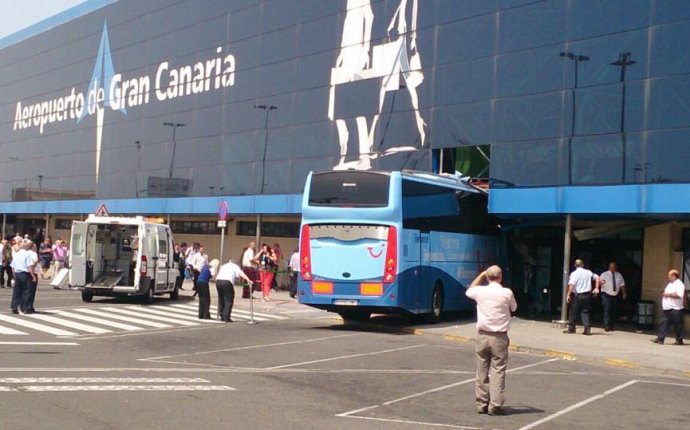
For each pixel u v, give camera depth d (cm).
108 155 4872
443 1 2734
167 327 1933
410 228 2025
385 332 2030
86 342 1584
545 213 2298
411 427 902
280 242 3778
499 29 2514
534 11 2408
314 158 3303
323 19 3312
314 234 2022
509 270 2688
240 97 3788
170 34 4359
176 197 4209
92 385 1062
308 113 3359
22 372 1154
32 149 5803
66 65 5431
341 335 1902
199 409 938
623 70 2153
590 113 2222
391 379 1261
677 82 2030
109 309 2336
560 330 2173
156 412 905
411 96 2841
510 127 2436
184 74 4219
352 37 3147
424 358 1538
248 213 3662
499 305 991
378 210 1962
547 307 2683
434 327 2108
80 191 5153
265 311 2545
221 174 3878
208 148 3991
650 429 953
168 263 2711
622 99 2147
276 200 3494
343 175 2017
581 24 2270
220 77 3941
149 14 4562
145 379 1141
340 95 3191
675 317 1923
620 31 2170
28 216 6184
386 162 2931
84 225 2522
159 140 4394
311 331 1980
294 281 3023
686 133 2000
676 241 2281
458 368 1415
